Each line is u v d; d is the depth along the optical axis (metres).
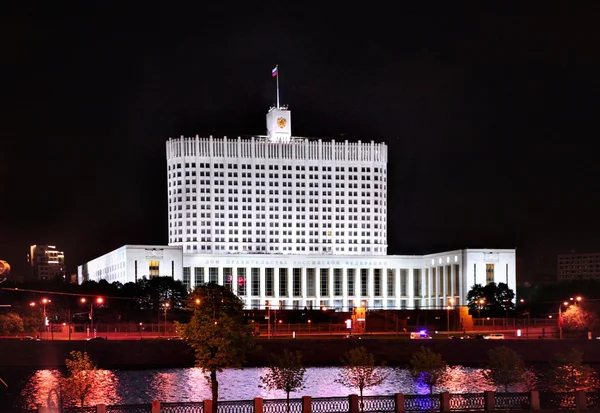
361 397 108.00
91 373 109.94
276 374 119.44
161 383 169.50
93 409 106.50
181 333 105.81
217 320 104.56
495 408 107.56
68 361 108.44
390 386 157.50
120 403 139.88
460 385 157.62
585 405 103.12
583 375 116.69
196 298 106.94
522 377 116.69
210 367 104.50
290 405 117.50
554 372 118.56
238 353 106.62
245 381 171.75
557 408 109.56
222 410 111.69
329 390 154.00
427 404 119.81
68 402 131.75
